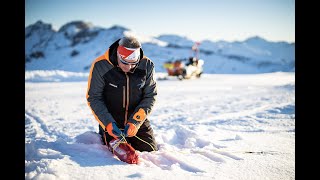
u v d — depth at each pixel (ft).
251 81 63.16
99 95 9.96
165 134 12.44
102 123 9.77
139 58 9.55
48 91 45.65
